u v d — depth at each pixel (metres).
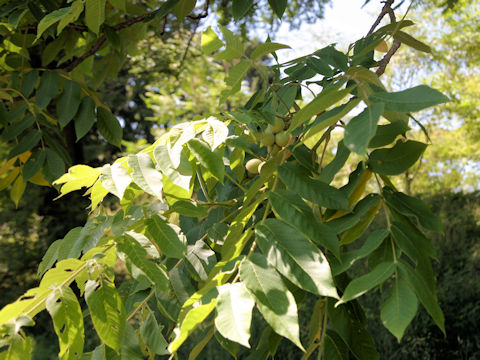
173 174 0.62
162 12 1.54
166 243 0.66
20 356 0.58
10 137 1.54
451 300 3.13
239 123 0.80
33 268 5.05
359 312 0.77
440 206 5.17
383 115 0.72
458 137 6.65
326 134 0.83
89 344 3.60
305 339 3.04
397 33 1.07
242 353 3.00
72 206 4.88
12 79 1.67
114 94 6.86
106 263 0.67
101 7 1.07
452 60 6.70
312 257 0.57
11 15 1.49
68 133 4.19
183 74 5.88
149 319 0.71
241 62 0.82
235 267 0.58
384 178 0.72
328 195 0.67
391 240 0.63
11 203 4.81
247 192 0.75
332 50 1.06
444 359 2.90
